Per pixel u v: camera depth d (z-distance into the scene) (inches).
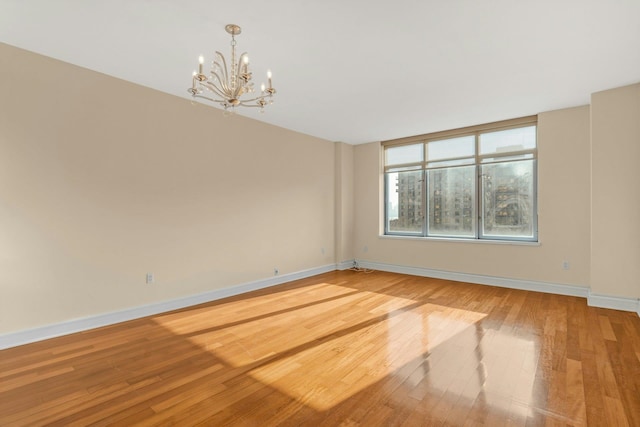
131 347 107.3
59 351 104.0
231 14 88.3
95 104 125.0
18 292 107.9
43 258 113.0
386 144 246.8
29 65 109.8
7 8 85.7
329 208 242.5
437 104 162.7
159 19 91.0
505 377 87.6
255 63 117.7
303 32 97.4
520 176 190.7
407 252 230.8
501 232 197.6
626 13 86.8
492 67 121.0
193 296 155.4
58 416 71.6
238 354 102.6
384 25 93.7
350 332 120.6
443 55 111.9
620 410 72.6
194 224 157.0
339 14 88.2
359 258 257.0
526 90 144.2
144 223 139.2
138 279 137.3
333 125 201.8
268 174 195.0
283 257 203.9
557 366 93.3
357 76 128.8
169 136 147.9
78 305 121.0
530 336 115.8
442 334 118.3
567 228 170.4
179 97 151.9
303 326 127.0
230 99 93.0
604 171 146.3
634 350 103.3
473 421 69.4
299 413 72.7
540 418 70.1
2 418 70.7
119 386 83.8
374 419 70.4
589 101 159.6
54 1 82.8
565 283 171.5
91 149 124.1
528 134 186.9
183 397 79.0
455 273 209.0
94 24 93.7
